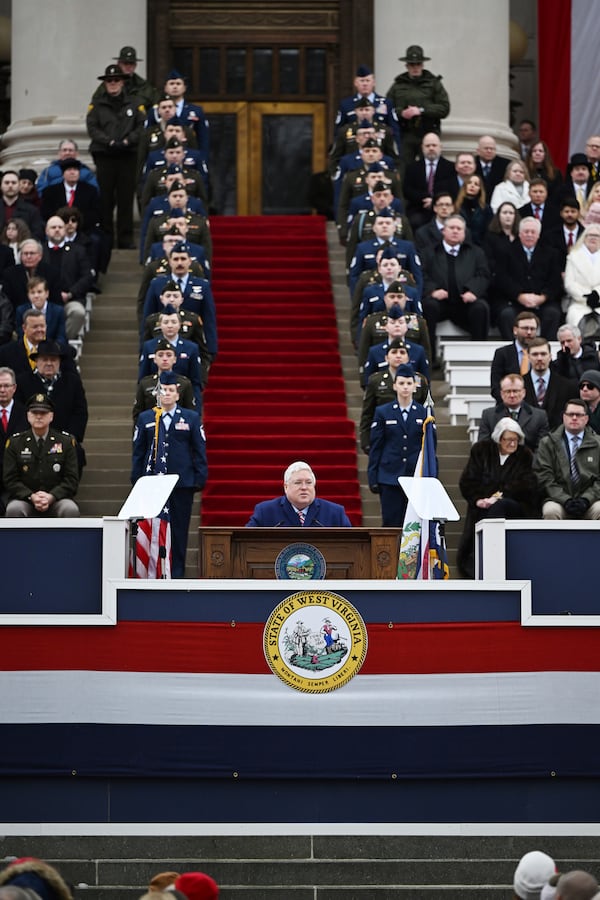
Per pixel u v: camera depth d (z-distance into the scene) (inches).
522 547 1369.3
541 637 1347.2
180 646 1339.8
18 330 1911.9
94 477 1877.5
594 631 1350.9
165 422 1642.5
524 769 1338.6
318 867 1333.7
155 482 1373.0
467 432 1936.5
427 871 1333.7
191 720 1336.1
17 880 783.7
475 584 1346.0
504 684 1343.5
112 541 1346.0
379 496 1849.2
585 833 1342.3
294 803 1341.0
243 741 1336.1
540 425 1704.0
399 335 1849.2
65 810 1338.6
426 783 1342.3
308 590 1343.5
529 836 1341.0
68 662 1338.6
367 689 1339.8
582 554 1370.6
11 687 1337.4
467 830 1341.0
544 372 1802.4
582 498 1573.6
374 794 1341.0
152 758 1334.9
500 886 1323.8
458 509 1823.3
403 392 1689.2
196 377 1831.9
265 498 1834.4
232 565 1397.6
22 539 1353.3
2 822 1338.6
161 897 803.4
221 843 1337.4
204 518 1802.4
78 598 1350.9
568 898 834.8
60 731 1336.1
